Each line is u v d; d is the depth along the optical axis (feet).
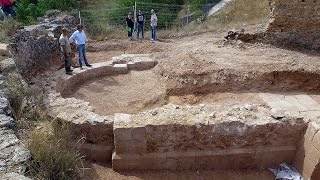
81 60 37.35
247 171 23.84
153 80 37.11
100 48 46.68
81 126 23.27
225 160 23.52
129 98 33.04
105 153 23.57
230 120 22.89
